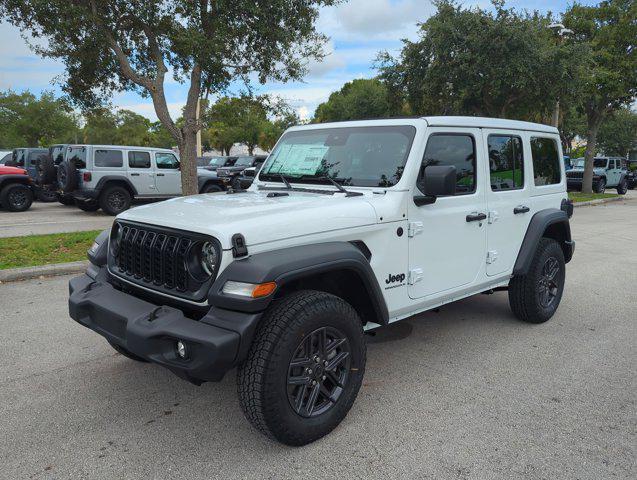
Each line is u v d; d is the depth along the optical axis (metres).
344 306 3.00
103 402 3.52
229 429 3.20
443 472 2.78
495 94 16.56
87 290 3.30
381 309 3.33
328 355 3.00
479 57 15.98
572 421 3.32
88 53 10.21
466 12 16.19
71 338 4.66
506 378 3.95
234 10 9.72
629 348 4.60
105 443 3.04
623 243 10.54
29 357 4.24
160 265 2.96
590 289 6.73
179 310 2.79
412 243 3.61
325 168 3.97
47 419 3.29
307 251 2.85
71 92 11.41
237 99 11.24
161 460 2.87
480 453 2.95
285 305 2.80
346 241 3.18
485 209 4.26
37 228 11.10
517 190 4.68
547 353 4.46
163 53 10.98
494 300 6.12
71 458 2.88
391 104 19.61
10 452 2.93
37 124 51.97
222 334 2.56
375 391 3.72
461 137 4.05
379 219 3.36
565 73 15.98
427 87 17.31
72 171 13.16
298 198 3.48
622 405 3.54
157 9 9.81
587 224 13.85
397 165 3.61
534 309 5.03
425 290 3.79
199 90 10.88
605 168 25.73
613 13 20.30
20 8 9.38
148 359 2.71
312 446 3.02
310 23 10.43
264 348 2.68
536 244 4.82
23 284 6.46
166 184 14.41
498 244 4.46
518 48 15.77
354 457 2.91
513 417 3.36
